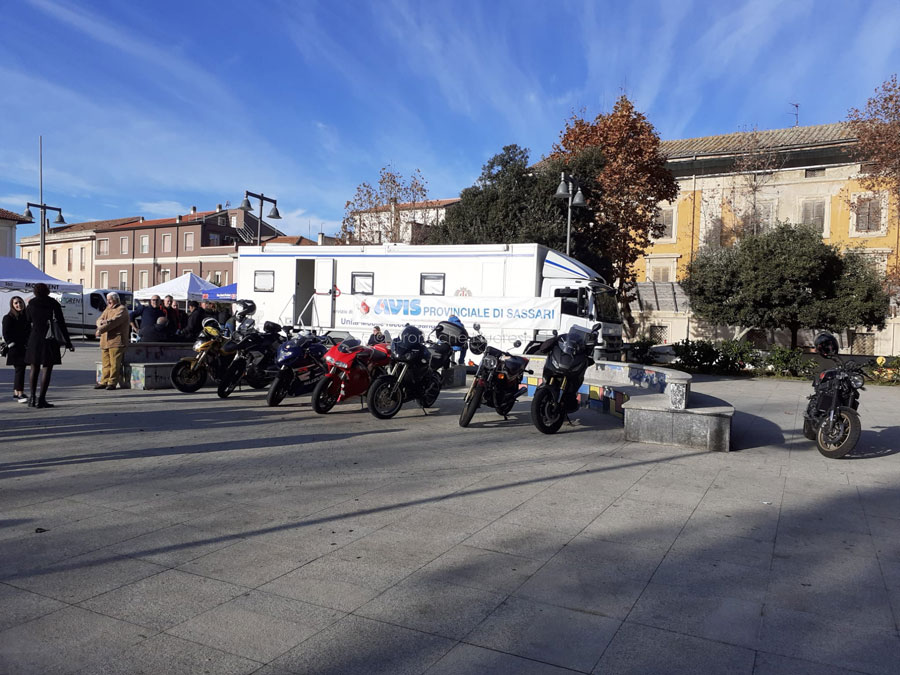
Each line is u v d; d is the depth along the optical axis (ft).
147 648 9.68
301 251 64.75
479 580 12.35
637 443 25.84
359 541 14.25
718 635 10.48
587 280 55.42
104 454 21.56
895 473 21.99
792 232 76.64
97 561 12.83
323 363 32.83
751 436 28.37
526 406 36.04
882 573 13.20
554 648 9.95
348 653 9.66
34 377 30.04
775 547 14.53
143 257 188.03
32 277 75.10
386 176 115.55
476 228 84.58
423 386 31.17
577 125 96.12
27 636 9.94
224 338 36.76
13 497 16.74
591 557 13.62
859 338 98.89
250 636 10.09
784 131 124.77
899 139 80.53
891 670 9.55
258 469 20.22
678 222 125.49
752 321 75.46
